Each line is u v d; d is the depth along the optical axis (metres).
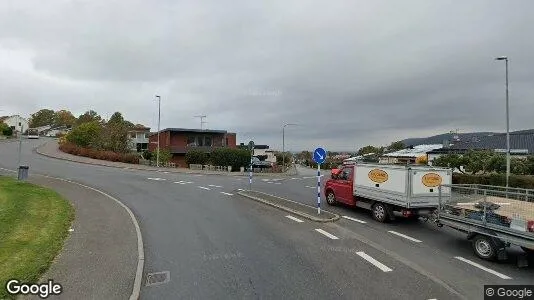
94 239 10.30
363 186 15.45
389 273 8.44
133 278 7.62
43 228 10.74
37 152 46.28
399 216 15.52
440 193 11.66
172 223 12.81
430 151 58.41
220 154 52.62
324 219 13.81
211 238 11.01
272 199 18.33
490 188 12.92
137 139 79.88
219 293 7.16
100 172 30.02
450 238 11.98
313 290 7.38
